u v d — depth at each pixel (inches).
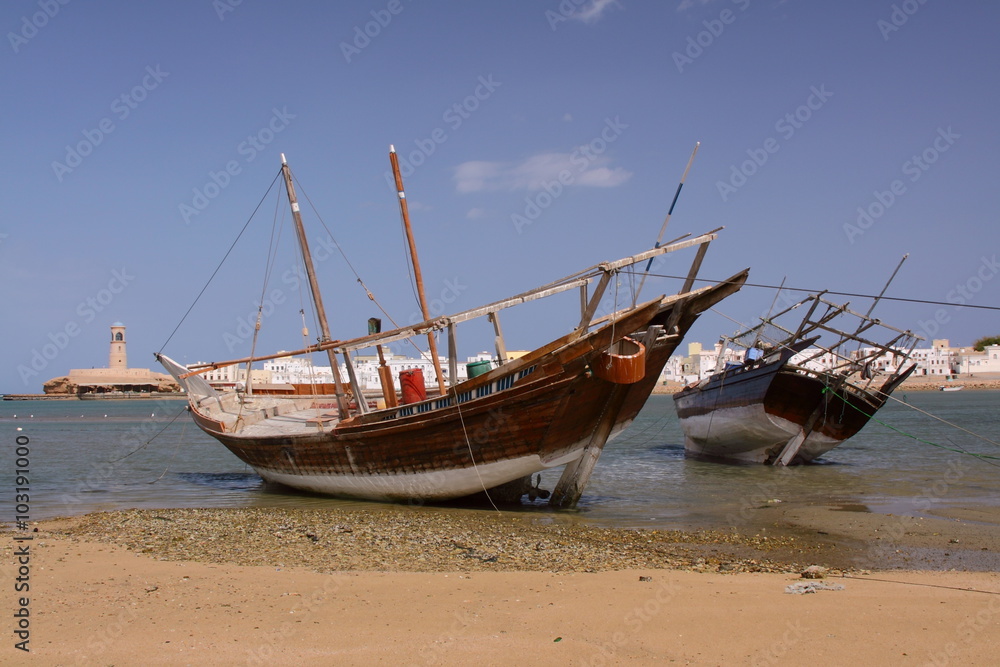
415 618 386.6
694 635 356.8
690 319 764.0
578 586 451.2
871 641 347.3
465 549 572.4
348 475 875.4
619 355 699.4
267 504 887.7
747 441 1289.4
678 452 1544.0
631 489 977.5
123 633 365.4
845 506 812.0
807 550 588.1
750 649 338.0
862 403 1195.9
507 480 783.1
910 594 434.0
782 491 945.5
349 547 581.9
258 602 418.6
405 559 536.7
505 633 361.4
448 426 769.6
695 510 799.7
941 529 671.8
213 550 577.3
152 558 547.5
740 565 525.0
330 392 1464.1
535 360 717.9
